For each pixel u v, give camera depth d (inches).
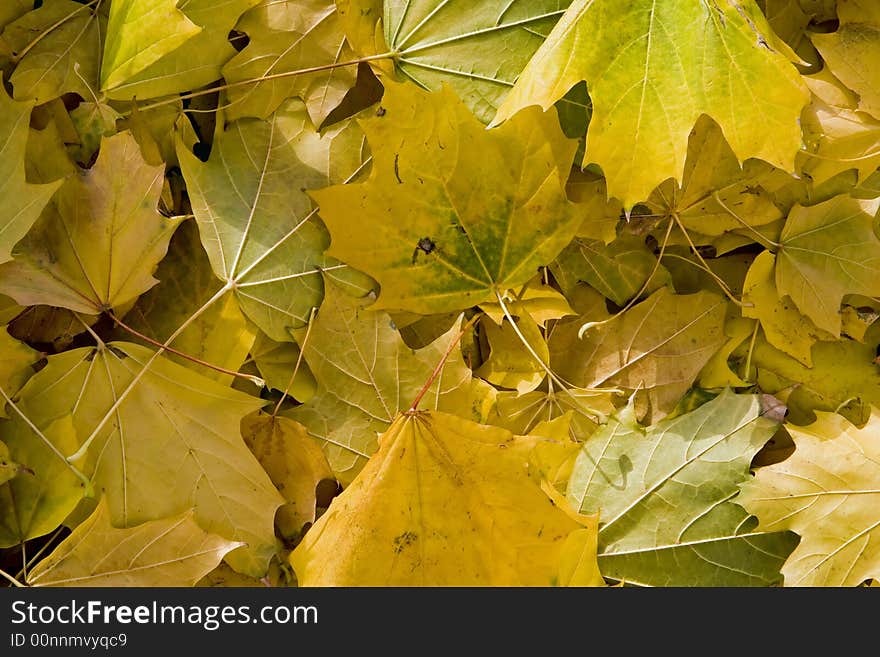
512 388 46.1
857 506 45.6
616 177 44.3
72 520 44.5
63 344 45.0
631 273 46.6
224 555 44.4
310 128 45.4
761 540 45.9
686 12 44.1
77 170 44.2
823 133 45.9
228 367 45.3
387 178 44.4
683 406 46.4
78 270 44.3
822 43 46.1
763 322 46.8
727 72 44.2
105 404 44.5
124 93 44.9
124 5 44.4
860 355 46.9
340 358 45.3
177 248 45.5
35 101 43.8
